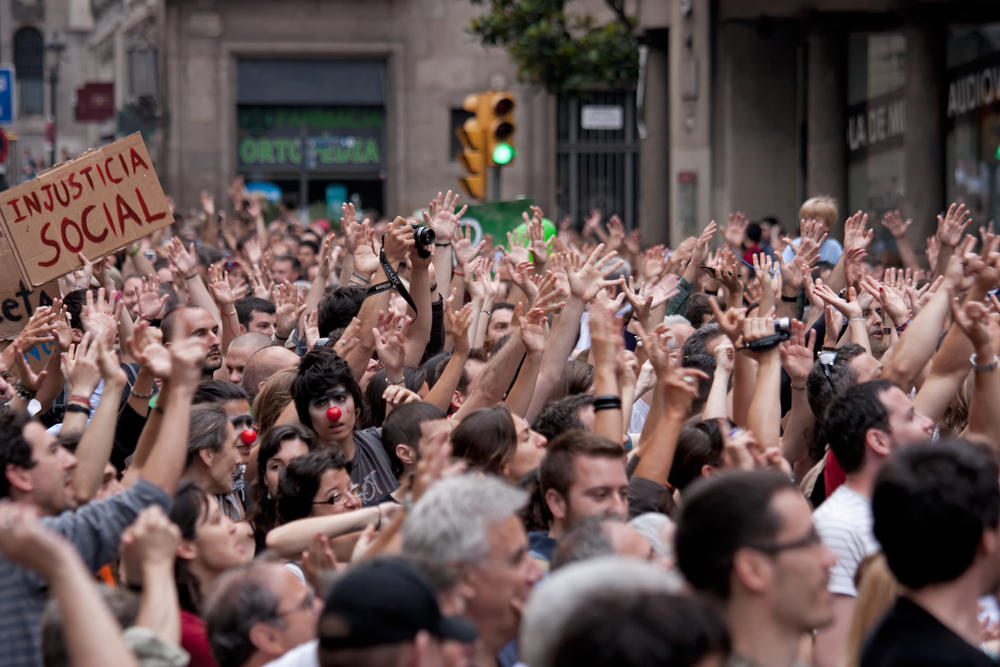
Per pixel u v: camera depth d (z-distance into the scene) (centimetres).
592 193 4084
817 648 548
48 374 811
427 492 453
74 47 7425
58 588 389
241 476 774
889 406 582
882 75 2155
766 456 556
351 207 1229
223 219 2105
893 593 459
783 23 2409
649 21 2683
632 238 1584
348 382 769
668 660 315
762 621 394
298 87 4172
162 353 534
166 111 3950
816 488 726
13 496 531
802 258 1048
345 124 4234
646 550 478
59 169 955
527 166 4000
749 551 393
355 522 579
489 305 1086
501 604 440
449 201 1056
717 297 1223
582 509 556
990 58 1859
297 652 443
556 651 331
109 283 1097
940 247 995
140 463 565
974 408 641
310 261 1892
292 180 4306
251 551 594
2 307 1007
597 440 564
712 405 726
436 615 368
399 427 696
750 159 2422
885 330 1025
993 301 757
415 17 4122
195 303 1134
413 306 921
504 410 653
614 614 323
